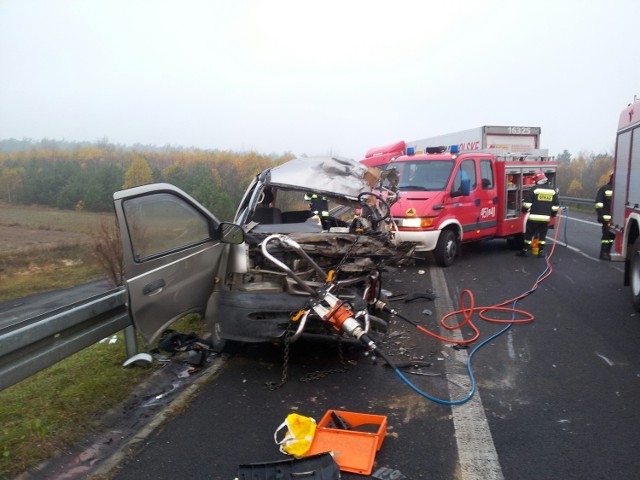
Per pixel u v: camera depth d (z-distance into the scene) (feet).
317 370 16.93
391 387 15.58
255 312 15.80
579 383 15.67
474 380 16.02
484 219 38.40
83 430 12.66
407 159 38.09
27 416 13.04
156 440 12.41
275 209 23.67
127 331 16.75
